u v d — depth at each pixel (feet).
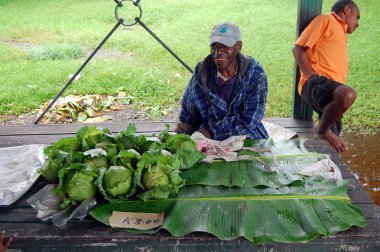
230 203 7.59
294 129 12.30
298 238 6.87
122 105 17.56
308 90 12.30
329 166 8.85
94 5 35.91
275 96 18.38
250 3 35.32
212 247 7.00
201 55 23.40
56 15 33.19
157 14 32.55
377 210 7.83
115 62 22.80
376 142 15.24
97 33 28.25
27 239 7.18
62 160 8.15
